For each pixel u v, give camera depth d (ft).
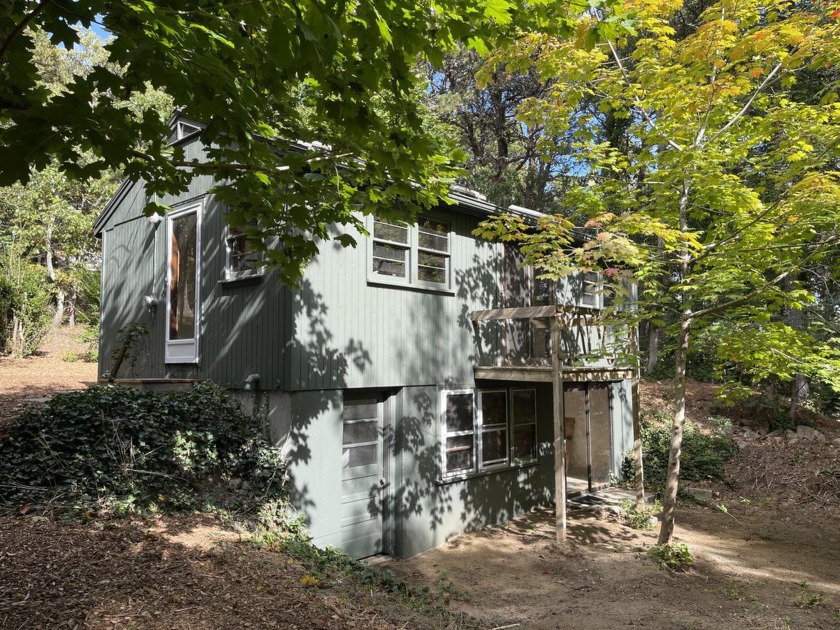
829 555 31.63
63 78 74.38
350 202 18.08
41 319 61.00
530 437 40.60
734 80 26.48
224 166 14.89
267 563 19.34
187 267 33.04
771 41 24.13
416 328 31.94
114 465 22.61
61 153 10.34
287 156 15.88
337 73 10.93
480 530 34.91
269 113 14.74
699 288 27.32
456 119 68.28
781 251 27.37
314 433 26.76
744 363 30.04
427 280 33.14
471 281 35.83
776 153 27.25
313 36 8.75
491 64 29.30
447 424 33.58
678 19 50.39
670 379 69.00
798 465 47.11
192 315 32.37
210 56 10.20
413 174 15.29
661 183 28.58
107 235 41.75
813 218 24.94
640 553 30.04
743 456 49.08
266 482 25.57
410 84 11.63
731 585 26.13
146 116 10.96
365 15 9.36
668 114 27.91
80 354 62.90
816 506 41.34
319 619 15.62
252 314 28.12
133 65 9.31
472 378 35.37
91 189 68.18
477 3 10.55
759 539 34.35
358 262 28.99
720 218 30.53
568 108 30.19
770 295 27.07
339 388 27.76
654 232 27.22
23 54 9.83
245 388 27.30
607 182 31.19
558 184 72.84
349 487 28.89
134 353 36.81
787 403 59.57
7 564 15.07
